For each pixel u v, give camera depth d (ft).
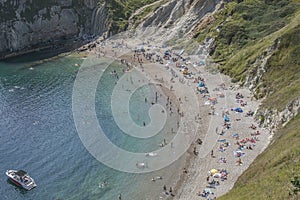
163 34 469.98
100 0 535.60
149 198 202.69
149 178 218.59
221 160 223.51
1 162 244.22
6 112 315.78
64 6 531.50
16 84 380.17
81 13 540.52
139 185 213.87
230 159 223.51
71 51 473.26
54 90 359.66
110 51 453.58
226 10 423.64
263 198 135.44
